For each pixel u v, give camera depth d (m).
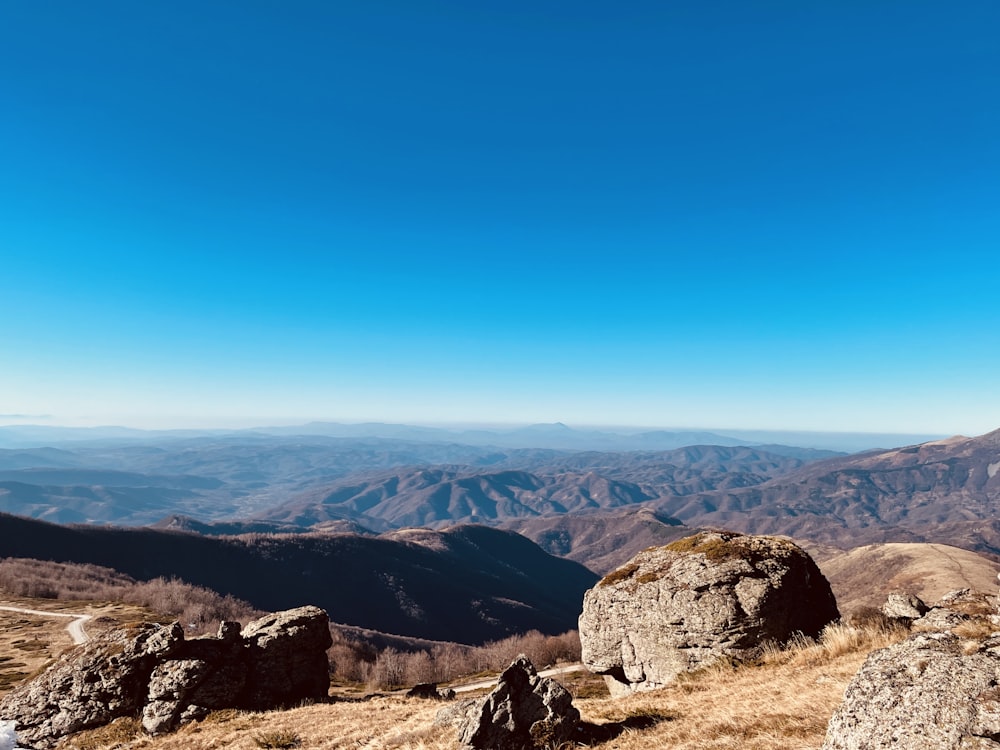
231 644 35.34
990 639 8.55
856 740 8.34
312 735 24.03
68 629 94.88
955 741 7.19
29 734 31.33
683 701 17.12
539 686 15.79
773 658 20.20
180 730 29.53
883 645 16.84
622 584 26.97
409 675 100.81
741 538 26.91
